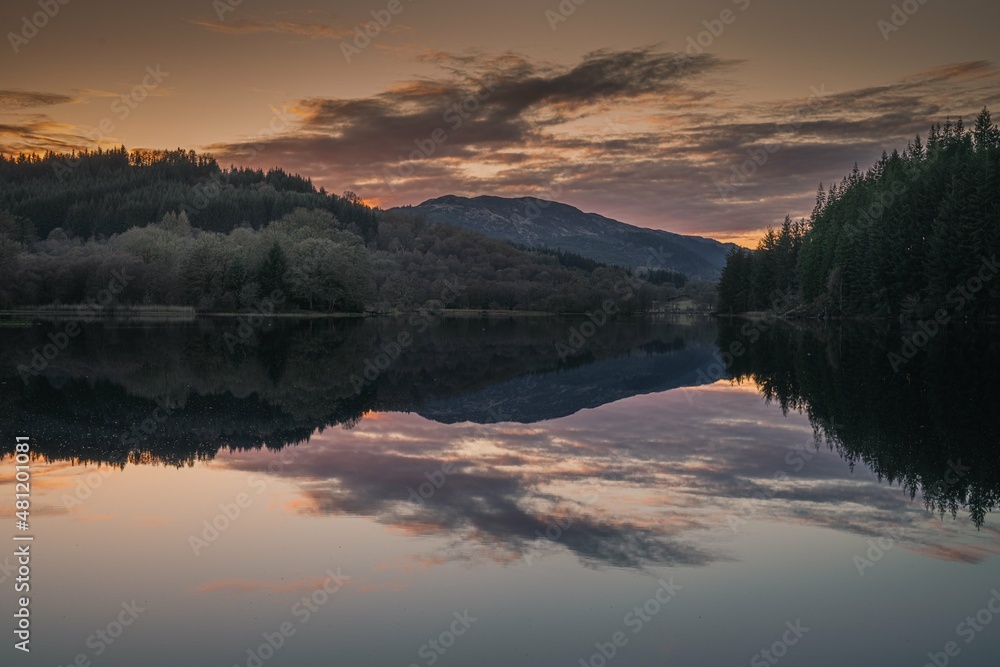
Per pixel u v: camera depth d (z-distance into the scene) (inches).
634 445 1037.8
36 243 5900.6
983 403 1293.1
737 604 494.6
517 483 815.1
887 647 436.5
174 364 2006.6
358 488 789.2
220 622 467.8
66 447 985.5
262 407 1339.8
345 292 5506.9
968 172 3722.9
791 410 1316.4
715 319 6461.6
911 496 746.2
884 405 1307.8
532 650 432.5
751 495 756.6
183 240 5629.9
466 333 4067.4
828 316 4928.6
